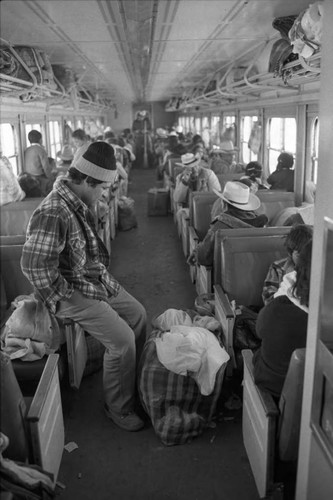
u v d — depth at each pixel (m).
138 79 9.77
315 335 1.97
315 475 2.04
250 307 3.75
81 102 11.13
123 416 3.25
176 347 3.13
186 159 7.81
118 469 2.90
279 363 2.41
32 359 3.17
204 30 4.32
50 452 2.49
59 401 2.76
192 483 2.78
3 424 2.05
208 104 12.03
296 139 5.74
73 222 2.94
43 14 3.57
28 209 5.28
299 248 2.69
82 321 3.10
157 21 3.92
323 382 1.93
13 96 6.00
